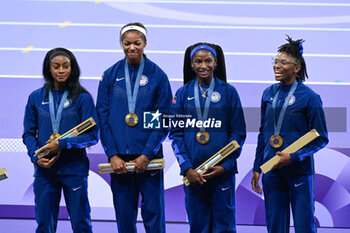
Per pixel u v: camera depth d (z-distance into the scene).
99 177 12.36
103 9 13.48
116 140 9.59
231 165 9.50
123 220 9.70
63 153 9.59
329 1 13.34
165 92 9.72
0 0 13.66
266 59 13.09
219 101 9.63
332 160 12.20
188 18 13.41
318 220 12.12
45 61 9.77
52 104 9.66
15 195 12.43
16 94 12.96
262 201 12.23
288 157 9.27
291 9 13.33
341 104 12.64
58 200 9.75
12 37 13.38
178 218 12.27
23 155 12.51
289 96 9.59
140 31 9.62
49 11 13.53
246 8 13.40
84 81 13.06
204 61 9.54
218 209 9.59
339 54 13.02
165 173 12.34
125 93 9.66
